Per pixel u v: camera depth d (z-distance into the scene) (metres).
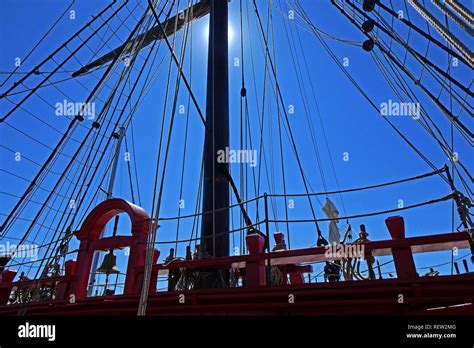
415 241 6.13
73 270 9.68
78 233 9.77
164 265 8.32
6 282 11.14
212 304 6.76
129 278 8.48
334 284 6.11
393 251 6.28
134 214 9.13
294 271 9.93
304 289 6.25
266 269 8.30
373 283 5.90
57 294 9.16
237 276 9.87
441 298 5.32
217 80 11.88
